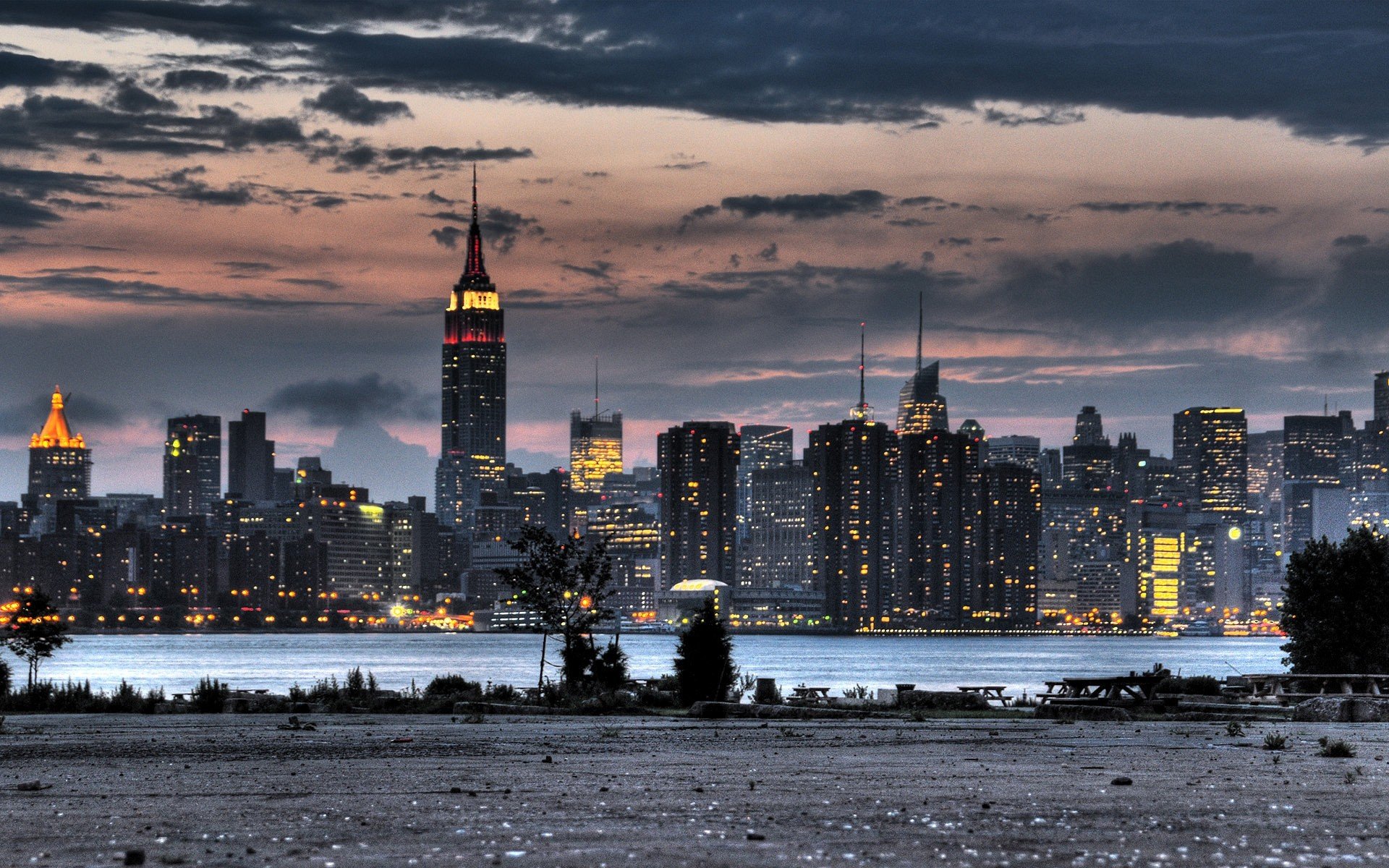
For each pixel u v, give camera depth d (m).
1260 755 37.12
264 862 20.02
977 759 36.22
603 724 55.41
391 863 19.88
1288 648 95.75
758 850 20.92
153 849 21.22
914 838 22.09
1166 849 20.91
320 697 80.94
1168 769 33.06
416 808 25.84
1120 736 45.59
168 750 40.22
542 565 90.88
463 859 20.20
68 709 74.94
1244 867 19.48
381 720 59.41
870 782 30.23
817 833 22.56
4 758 37.53
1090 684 65.88
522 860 20.08
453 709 69.81
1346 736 44.28
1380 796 27.22
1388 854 20.50
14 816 25.03
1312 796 27.33
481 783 30.42
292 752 39.56
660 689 87.44
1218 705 61.88
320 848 21.23
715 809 25.56
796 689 82.25
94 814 25.30
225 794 28.30
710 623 74.62
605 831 22.81
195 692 77.50
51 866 19.80
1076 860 20.02
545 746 41.66
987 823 23.58
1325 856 20.28
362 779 31.28
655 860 20.06
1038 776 31.44
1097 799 26.81
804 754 38.00
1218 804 25.95
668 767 33.97
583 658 89.88
